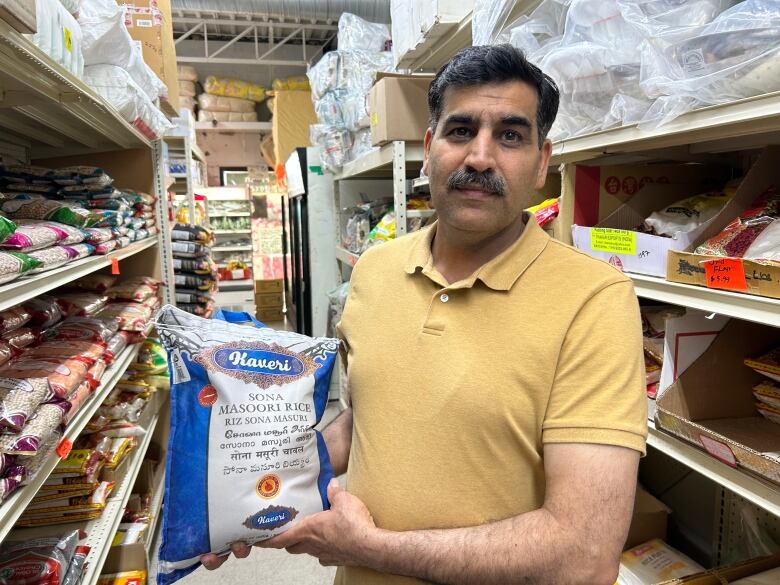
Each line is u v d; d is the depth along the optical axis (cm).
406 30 201
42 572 122
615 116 116
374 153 249
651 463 190
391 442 87
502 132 84
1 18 83
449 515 82
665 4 97
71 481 159
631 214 147
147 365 226
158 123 228
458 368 83
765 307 89
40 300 158
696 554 170
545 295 82
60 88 123
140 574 181
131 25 262
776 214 105
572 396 75
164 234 258
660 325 143
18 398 104
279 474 90
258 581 202
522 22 144
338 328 111
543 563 69
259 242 676
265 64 778
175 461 86
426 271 91
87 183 184
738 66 87
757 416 124
